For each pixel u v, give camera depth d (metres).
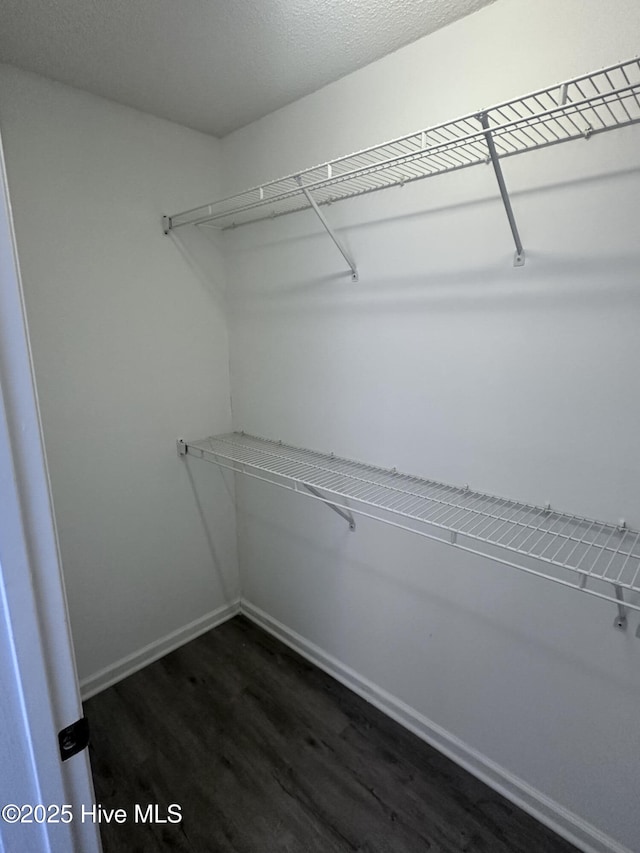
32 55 1.39
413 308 1.46
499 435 1.33
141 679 1.99
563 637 1.29
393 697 1.79
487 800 1.48
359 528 1.77
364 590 1.81
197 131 1.93
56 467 1.71
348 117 1.52
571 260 1.13
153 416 1.97
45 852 0.58
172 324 1.97
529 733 1.42
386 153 1.43
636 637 1.16
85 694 1.90
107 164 1.69
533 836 1.38
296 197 1.73
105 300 1.75
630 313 1.07
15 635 0.51
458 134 1.26
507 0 1.14
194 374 2.08
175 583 2.16
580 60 1.06
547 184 1.14
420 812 1.44
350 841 1.36
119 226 1.76
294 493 2.01
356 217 1.56
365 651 1.86
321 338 1.76
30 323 1.58
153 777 1.54
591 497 1.19
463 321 1.35
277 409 2.02
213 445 2.05
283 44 1.34
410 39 1.31
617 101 1.01
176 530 2.13
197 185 1.97
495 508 1.33
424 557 1.58
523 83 1.15
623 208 1.05
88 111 1.62
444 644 1.58
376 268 1.54
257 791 1.50
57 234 1.60
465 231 1.30
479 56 1.21
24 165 1.50
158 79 1.53
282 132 1.74
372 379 1.62
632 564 1.12
